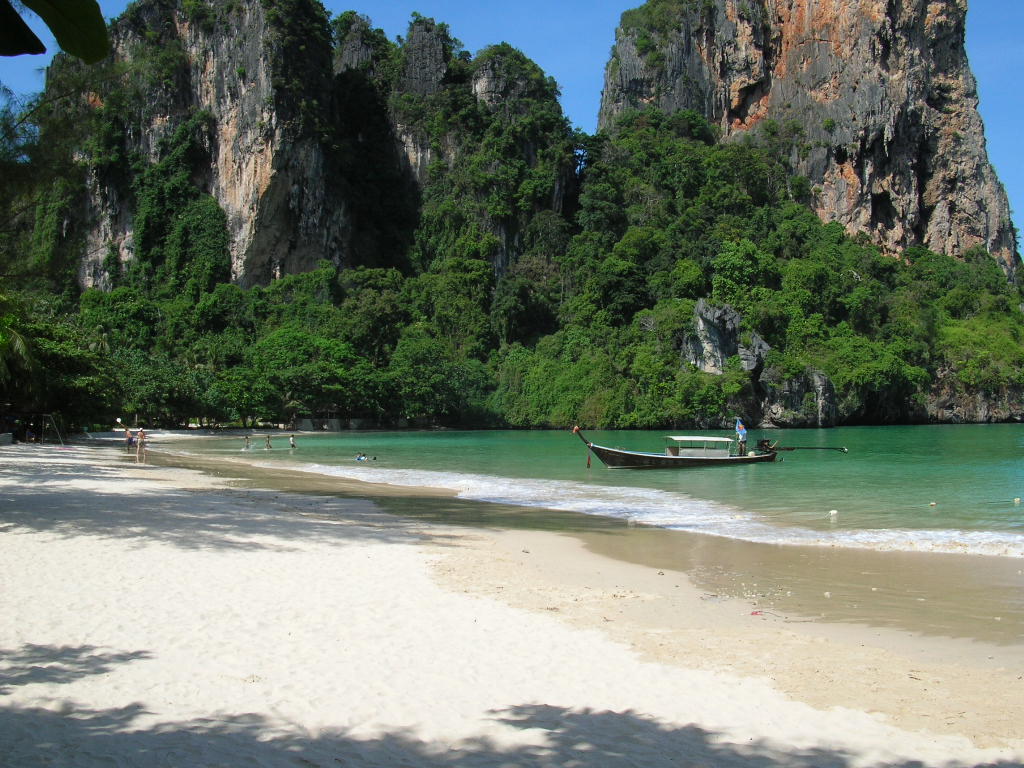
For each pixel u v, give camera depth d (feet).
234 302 426.10
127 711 26.40
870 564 57.52
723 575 53.52
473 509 88.28
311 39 464.65
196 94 462.60
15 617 36.81
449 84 537.65
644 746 25.03
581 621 40.75
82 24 10.78
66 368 186.29
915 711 28.89
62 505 71.72
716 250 414.21
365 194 504.43
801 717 28.04
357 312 406.41
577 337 407.44
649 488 111.96
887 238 524.93
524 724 26.66
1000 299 462.60
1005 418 400.88
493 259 476.54
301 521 70.49
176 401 290.97
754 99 591.78
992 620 42.04
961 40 573.74
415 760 23.48
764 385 362.33
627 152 518.37
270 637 35.65
